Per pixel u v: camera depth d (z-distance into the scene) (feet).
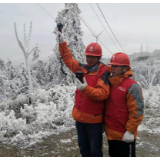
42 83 40.60
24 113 17.16
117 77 7.64
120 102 7.63
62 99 21.47
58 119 16.03
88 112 7.98
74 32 32.32
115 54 7.91
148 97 28.84
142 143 13.30
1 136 12.59
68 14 32.40
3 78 31.96
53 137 13.33
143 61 116.78
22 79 35.06
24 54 22.34
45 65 41.93
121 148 7.84
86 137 8.61
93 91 7.29
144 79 75.41
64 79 35.32
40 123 15.08
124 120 7.70
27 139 12.66
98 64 8.29
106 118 8.16
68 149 11.55
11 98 23.95
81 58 33.40
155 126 16.98
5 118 14.05
